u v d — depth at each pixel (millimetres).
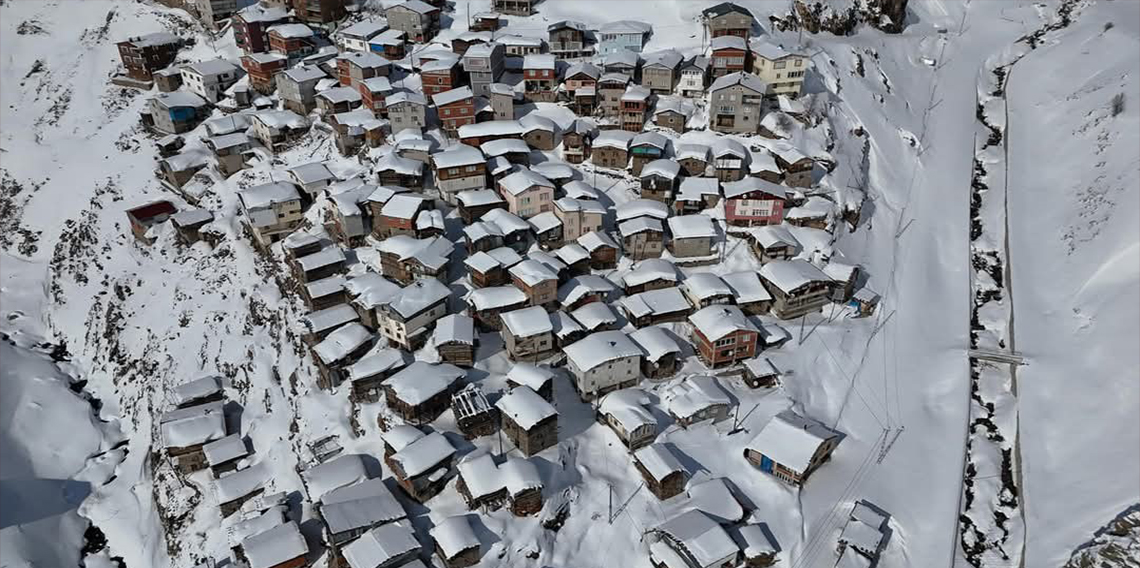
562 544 42812
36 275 77750
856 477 47250
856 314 59250
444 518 43656
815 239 62844
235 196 75250
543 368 50688
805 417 50406
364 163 74125
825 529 44062
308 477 45938
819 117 75688
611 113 77438
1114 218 63281
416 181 68875
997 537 45812
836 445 49312
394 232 63750
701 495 44312
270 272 65688
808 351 54969
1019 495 48156
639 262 62438
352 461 47094
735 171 67625
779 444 46344
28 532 51719
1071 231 66188
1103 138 73438
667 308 56094
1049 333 58094
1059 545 43875
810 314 58406
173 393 57750
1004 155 81625
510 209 65500
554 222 63406
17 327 72062
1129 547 41312
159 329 65188
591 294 57281
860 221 68938
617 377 50781
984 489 48375
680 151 70000
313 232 67562
